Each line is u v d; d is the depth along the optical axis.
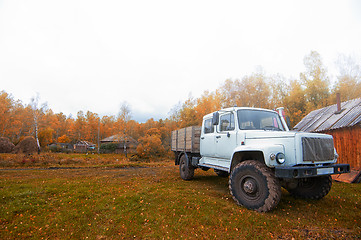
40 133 43.88
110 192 6.07
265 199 4.03
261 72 41.66
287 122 5.86
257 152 4.64
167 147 33.03
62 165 16.44
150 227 3.70
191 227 3.65
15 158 17.91
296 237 3.25
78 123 58.47
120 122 40.72
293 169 3.71
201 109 41.09
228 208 4.44
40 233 3.60
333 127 10.11
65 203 5.09
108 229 3.67
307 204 4.82
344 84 34.47
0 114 44.03
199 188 6.59
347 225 3.69
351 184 7.53
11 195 5.68
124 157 29.31
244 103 39.88
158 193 5.80
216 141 6.00
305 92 39.38
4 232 3.64
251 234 3.34
